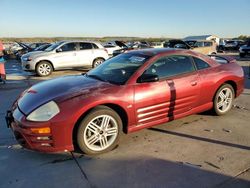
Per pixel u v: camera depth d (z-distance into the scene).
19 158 3.88
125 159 3.81
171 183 3.22
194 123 5.11
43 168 3.61
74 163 3.73
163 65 4.61
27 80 11.12
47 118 3.60
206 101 5.14
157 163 3.68
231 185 3.17
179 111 4.77
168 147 4.14
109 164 3.69
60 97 3.81
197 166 3.58
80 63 13.59
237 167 3.55
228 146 4.16
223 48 38.09
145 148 4.12
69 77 4.85
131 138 4.48
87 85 4.18
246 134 4.61
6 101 7.13
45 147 3.68
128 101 4.08
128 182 3.26
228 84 5.45
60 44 13.27
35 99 3.94
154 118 4.45
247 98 7.00
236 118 5.39
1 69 9.53
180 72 4.76
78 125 3.75
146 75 4.25
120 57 5.11
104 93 3.93
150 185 3.20
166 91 4.46
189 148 4.11
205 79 5.00
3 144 4.34
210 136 4.53
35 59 12.49
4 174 3.47
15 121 3.80
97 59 14.02
